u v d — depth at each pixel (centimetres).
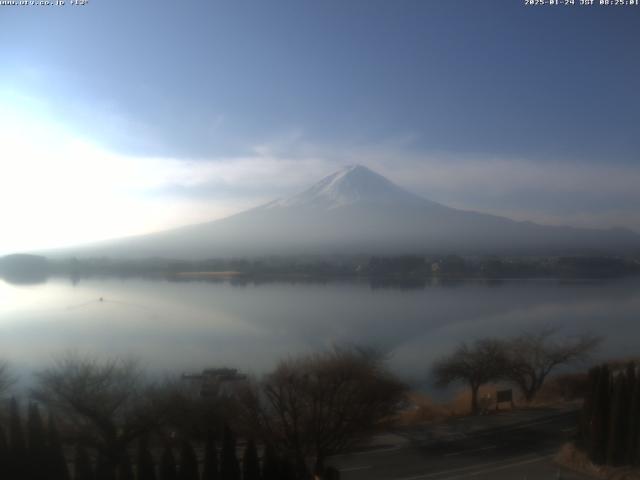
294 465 2720
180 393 3616
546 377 5069
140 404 3297
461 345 5969
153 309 11538
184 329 9088
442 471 2695
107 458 2777
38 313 11062
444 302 12119
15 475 2255
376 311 10944
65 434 2966
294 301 12725
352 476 2661
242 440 3159
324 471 2623
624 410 2628
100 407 3073
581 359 5234
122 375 4191
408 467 2761
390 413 3378
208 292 14775
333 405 3073
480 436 3241
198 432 3189
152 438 3197
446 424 3491
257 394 3478
